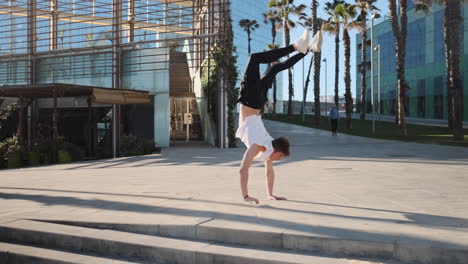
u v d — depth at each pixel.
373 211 4.43
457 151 12.82
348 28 33.56
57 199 6.01
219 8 17.02
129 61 18.38
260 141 4.83
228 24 16.84
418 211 4.41
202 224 3.96
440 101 44.16
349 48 33.12
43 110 18.42
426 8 26.12
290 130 26.83
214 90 18.12
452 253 2.99
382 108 57.50
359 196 5.44
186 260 3.60
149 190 6.49
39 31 21.89
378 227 3.69
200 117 21.94
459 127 17.80
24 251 4.10
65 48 19.64
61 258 3.87
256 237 3.67
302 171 8.45
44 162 14.66
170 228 4.06
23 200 6.04
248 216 4.28
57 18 20.27
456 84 17.81
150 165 11.10
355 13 33.47
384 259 3.21
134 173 9.32
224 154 13.65
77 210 5.09
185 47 24.61
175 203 5.23
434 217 4.09
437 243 3.14
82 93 15.32
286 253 3.43
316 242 3.43
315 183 6.75
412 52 48.66
